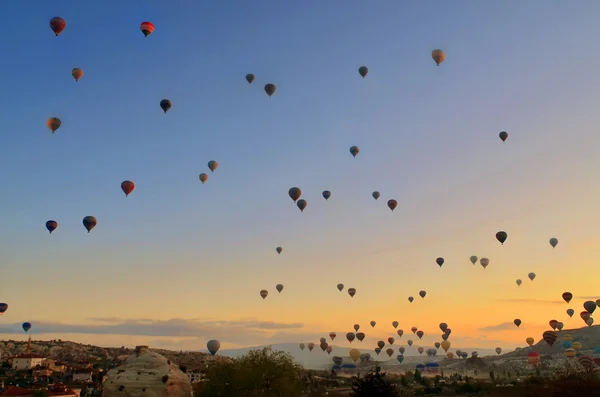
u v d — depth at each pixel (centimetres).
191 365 14350
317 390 10894
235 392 6075
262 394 6125
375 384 5275
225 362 6425
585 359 8062
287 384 6172
